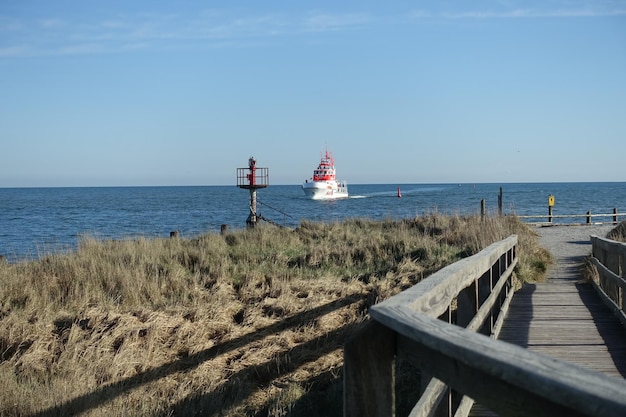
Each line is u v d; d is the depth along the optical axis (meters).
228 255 13.95
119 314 9.65
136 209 67.50
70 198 116.88
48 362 8.42
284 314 10.23
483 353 2.06
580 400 1.65
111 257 12.83
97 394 7.60
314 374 8.59
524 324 8.45
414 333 2.47
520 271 13.07
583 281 12.87
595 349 7.07
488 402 2.15
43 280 10.95
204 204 81.00
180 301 10.55
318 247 14.62
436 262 13.40
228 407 7.77
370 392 2.83
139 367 8.55
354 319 10.09
